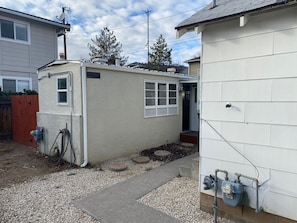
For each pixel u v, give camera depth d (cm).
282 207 261
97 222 312
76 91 584
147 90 761
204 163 327
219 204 316
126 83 683
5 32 1021
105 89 621
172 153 710
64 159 626
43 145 709
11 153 731
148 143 772
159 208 348
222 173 310
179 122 916
